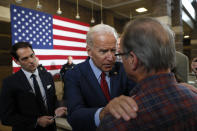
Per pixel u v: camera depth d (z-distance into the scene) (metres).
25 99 1.36
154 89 0.44
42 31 4.27
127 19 8.77
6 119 1.27
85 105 0.86
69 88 0.86
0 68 3.84
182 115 0.42
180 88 0.46
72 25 5.04
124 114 0.41
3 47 3.94
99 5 6.77
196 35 7.84
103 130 0.44
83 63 0.94
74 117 0.69
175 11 5.36
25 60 1.38
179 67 1.43
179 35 5.26
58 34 4.66
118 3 6.63
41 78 1.53
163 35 0.44
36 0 5.14
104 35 0.75
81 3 6.52
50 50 4.44
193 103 0.44
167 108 0.42
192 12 7.77
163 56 0.44
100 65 0.79
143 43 0.44
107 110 0.47
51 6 5.64
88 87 0.85
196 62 1.16
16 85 1.36
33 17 4.09
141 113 0.42
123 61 0.50
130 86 0.88
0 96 1.34
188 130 0.42
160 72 0.46
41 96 1.45
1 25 3.95
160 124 0.41
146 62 0.44
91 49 0.80
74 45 5.09
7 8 4.12
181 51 5.26
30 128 1.27
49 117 1.31
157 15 5.00
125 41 0.48
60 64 4.68
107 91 0.86
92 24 7.34
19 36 3.81
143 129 0.41
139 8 7.15
